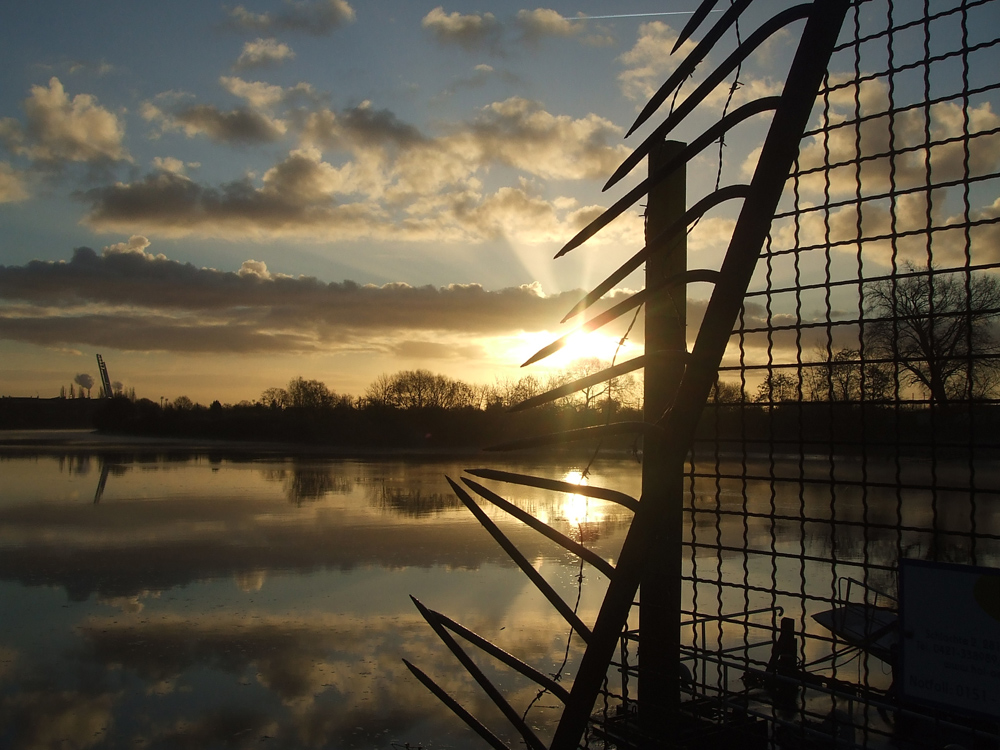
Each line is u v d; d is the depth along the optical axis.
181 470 45.12
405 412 87.69
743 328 2.32
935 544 1.91
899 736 2.00
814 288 2.18
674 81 2.31
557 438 2.36
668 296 2.96
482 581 14.52
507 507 2.43
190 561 16.77
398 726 8.06
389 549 18.05
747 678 2.96
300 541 19.30
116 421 121.81
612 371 2.30
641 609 2.86
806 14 2.20
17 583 14.66
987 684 1.83
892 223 2.03
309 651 10.52
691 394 2.21
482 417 84.69
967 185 1.92
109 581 14.84
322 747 7.58
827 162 2.17
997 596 1.82
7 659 10.27
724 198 2.24
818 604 10.34
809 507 21.19
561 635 10.93
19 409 163.75
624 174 2.43
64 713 8.54
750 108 2.23
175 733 7.99
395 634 11.24
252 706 8.62
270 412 105.00
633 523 2.25
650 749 2.59
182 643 10.91
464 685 9.17
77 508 26.36
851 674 7.01
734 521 19.78
